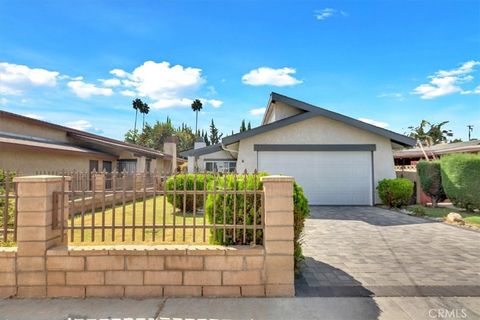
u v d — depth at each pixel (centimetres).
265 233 377
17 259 370
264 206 385
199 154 1889
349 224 882
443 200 1330
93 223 404
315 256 556
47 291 369
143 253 371
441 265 504
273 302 358
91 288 370
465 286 412
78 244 417
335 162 1307
